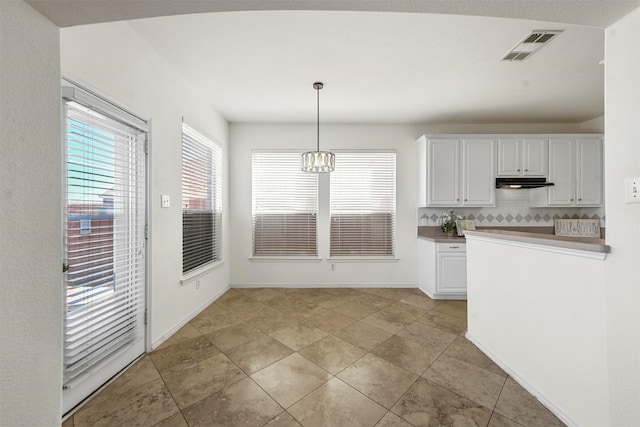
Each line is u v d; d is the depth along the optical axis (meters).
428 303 3.41
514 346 1.88
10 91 0.83
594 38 2.09
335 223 4.15
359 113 3.69
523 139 3.73
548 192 3.72
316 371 1.96
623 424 1.16
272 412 1.57
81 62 1.59
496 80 2.78
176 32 2.04
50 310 0.97
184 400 1.67
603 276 1.27
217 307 3.26
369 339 2.46
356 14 1.86
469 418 1.53
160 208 2.35
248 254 4.09
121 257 1.94
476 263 2.33
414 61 2.43
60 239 1.00
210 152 3.49
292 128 4.08
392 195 4.14
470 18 1.89
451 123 4.07
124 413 1.56
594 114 3.71
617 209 1.17
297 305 3.33
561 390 1.51
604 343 1.28
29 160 0.89
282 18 1.89
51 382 0.97
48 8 0.92
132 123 2.00
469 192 3.72
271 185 4.13
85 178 1.63
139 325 2.14
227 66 2.51
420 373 1.94
